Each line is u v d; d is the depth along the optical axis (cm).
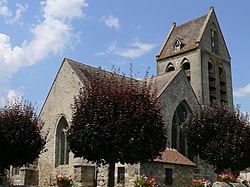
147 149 2014
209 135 3034
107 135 1969
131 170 2816
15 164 2544
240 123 3020
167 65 5166
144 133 2000
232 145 2903
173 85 3578
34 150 2581
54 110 3597
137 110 2020
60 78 3609
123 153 1983
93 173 2981
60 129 3547
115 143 1966
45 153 3581
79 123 2091
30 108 2675
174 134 3550
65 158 3416
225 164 2950
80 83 3325
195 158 3656
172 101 3516
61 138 3525
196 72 4762
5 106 2645
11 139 2484
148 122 2039
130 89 2119
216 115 3070
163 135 2142
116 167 2964
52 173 3434
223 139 2941
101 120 2019
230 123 3005
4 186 2303
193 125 3108
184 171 3136
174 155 3169
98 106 2047
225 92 5188
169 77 3694
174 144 3519
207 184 2848
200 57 4788
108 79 2277
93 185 2959
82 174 2908
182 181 3084
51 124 3597
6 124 2516
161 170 2925
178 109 3666
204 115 3114
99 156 2081
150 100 2138
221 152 2903
